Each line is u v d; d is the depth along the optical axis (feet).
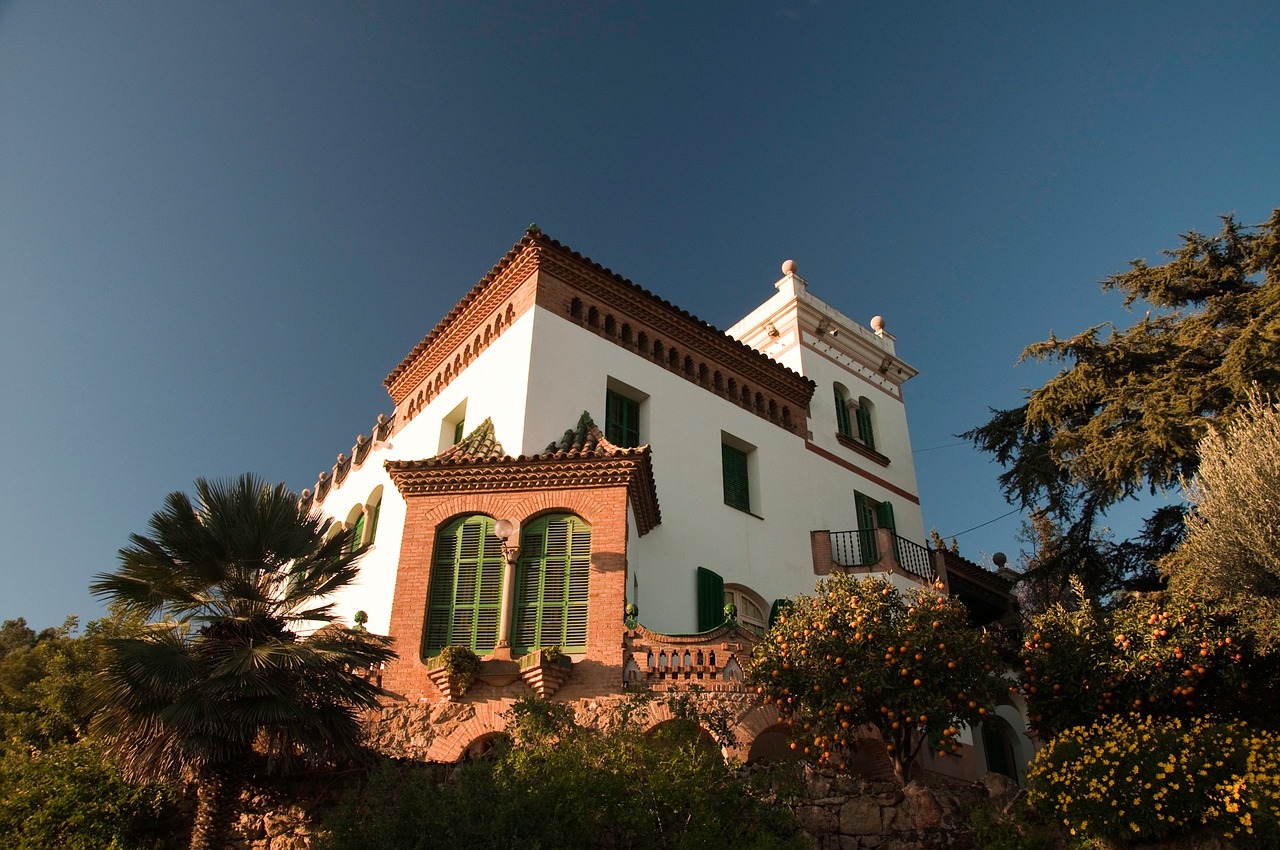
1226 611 56.08
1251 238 87.25
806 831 45.68
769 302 106.83
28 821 47.96
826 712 50.11
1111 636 57.72
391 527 80.23
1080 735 46.29
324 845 39.50
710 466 81.56
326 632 50.98
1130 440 75.87
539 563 60.34
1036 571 89.71
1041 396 88.02
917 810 46.03
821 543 86.28
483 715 54.49
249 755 47.78
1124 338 84.74
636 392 79.82
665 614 69.62
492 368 78.02
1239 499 56.49
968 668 51.62
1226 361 72.64
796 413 94.43
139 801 49.60
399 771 47.44
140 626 53.42
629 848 40.68
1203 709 55.26
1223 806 38.40
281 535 53.21
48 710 73.41
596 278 81.10
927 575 87.35
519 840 35.32
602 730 52.37
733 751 52.21
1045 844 43.42
